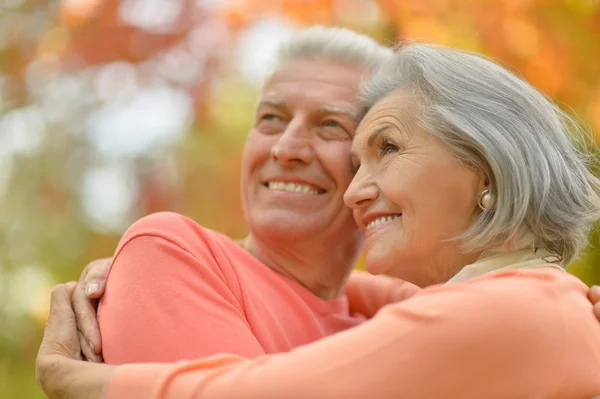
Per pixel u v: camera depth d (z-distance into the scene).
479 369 1.77
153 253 2.25
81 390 2.00
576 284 2.02
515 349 1.78
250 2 4.24
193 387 1.85
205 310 2.18
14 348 5.27
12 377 5.25
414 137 2.22
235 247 2.59
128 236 2.34
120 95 4.71
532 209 2.10
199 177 4.80
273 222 2.61
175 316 2.15
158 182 4.83
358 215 2.37
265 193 2.68
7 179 5.13
